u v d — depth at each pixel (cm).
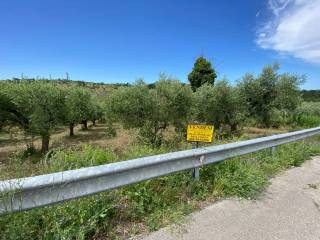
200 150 460
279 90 1991
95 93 2716
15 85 1462
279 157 700
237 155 564
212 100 1670
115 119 1384
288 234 319
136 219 335
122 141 1342
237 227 329
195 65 3250
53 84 1550
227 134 1623
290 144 851
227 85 1700
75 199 299
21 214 268
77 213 300
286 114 2311
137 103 1279
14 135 1855
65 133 2480
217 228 324
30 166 417
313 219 362
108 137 1777
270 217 362
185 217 348
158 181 414
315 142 1013
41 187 265
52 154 462
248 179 468
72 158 446
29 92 1419
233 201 412
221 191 436
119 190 361
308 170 635
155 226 318
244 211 378
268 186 497
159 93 1351
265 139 679
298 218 363
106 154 489
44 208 287
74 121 2175
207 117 1700
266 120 2073
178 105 1336
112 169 322
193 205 382
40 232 271
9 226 245
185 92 1352
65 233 264
